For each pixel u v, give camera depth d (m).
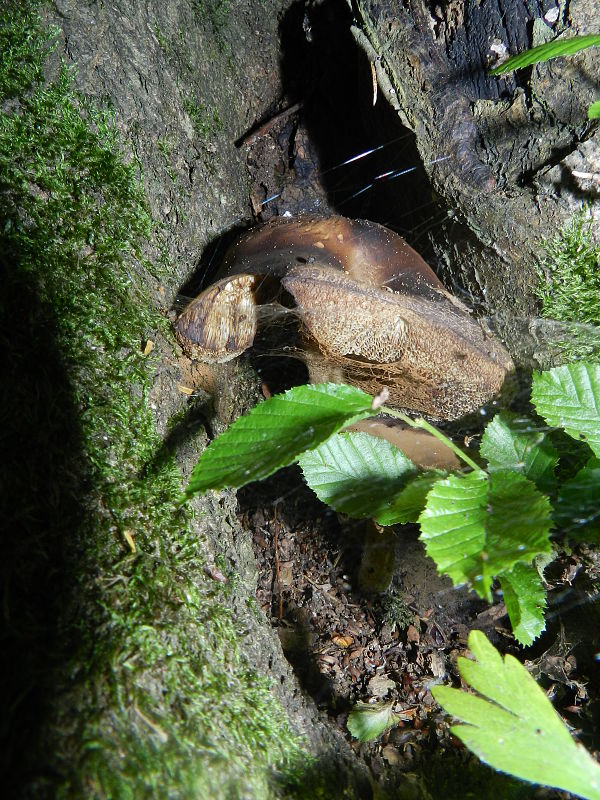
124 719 0.39
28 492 0.41
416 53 0.52
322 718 0.47
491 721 0.40
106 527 0.42
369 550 0.54
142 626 0.41
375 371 0.49
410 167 0.56
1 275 0.43
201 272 0.54
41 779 0.37
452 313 0.49
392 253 0.50
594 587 0.50
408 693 0.51
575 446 0.49
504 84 0.51
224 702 0.41
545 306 0.52
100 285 0.46
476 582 0.39
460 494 0.41
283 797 0.41
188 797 0.38
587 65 0.48
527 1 0.49
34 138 0.46
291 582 0.55
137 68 0.50
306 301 0.46
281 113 0.64
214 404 0.52
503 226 0.52
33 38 0.46
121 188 0.48
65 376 0.43
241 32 0.61
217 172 0.57
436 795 0.47
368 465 0.46
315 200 0.63
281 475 0.58
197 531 0.46
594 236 0.50
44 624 0.39
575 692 0.50
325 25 0.61
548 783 0.39
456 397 0.50
